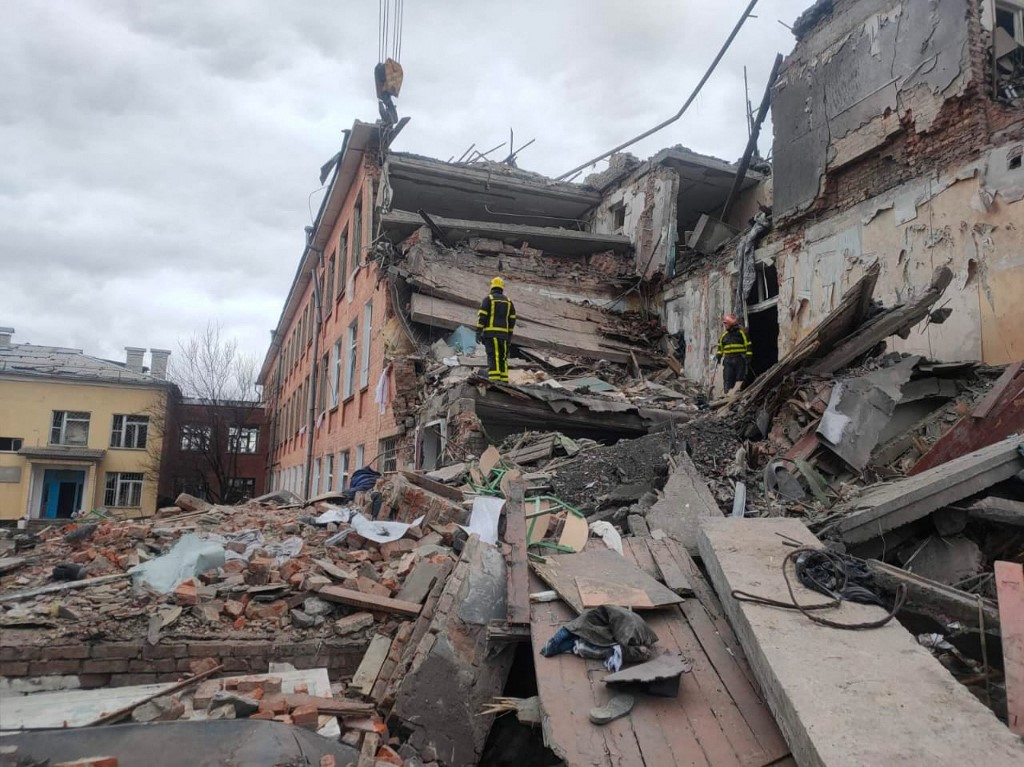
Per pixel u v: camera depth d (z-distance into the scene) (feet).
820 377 28.04
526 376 41.16
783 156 42.57
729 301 46.55
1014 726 11.22
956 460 20.93
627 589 16.24
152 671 15.02
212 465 108.47
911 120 34.17
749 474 26.03
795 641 12.38
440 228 49.65
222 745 11.59
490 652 15.66
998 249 29.94
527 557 18.16
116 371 115.24
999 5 33.35
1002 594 12.48
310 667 15.85
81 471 106.11
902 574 15.74
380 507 24.04
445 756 14.21
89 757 11.19
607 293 54.39
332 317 71.10
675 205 54.70
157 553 19.92
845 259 37.81
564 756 11.82
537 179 63.77
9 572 18.45
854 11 38.01
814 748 9.48
